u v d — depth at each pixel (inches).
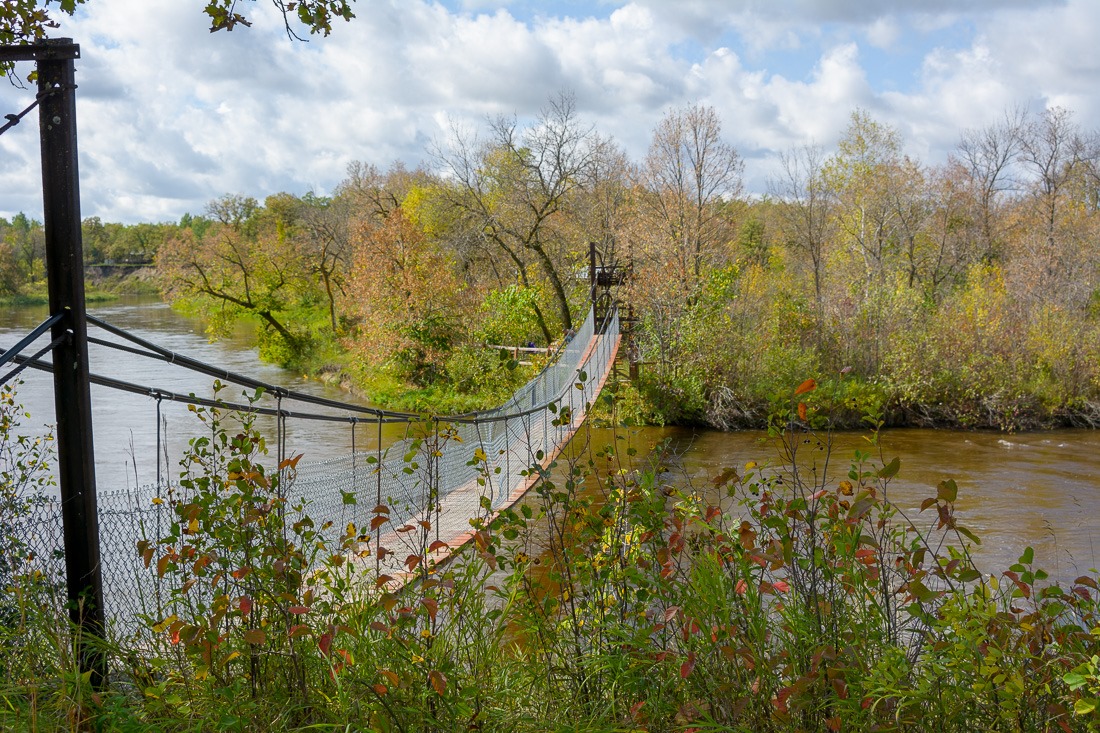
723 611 108.2
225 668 110.3
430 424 139.5
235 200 2244.1
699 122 1055.6
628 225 1108.5
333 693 108.8
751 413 874.1
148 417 801.6
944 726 99.2
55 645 109.6
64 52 120.3
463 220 1285.7
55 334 119.6
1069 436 837.8
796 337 984.9
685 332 929.5
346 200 1836.9
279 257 1510.8
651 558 120.0
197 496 116.9
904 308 981.2
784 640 108.1
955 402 887.7
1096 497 560.7
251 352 1498.5
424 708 104.9
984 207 1475.1
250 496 112.3
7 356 108.1
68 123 121.0
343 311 1492.4
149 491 161.0
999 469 660.1
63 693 100.3
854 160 1365.7
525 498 300.5
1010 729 98.0
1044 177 1450.5
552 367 679.7
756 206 1631.4
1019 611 104.9
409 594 117.7
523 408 521.0
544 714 113.2
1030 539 450.3
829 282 1149.7
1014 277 1157.7
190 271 1486.2
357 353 1195.9
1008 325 946.7
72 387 120.5
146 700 103.9
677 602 114.9
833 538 108.4
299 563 112.9
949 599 104.6
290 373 1262.3
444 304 1090.7
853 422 841.5
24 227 4478.3
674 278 979.3
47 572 134.8
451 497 305.0
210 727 101.5
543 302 1238.9
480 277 1373.0
